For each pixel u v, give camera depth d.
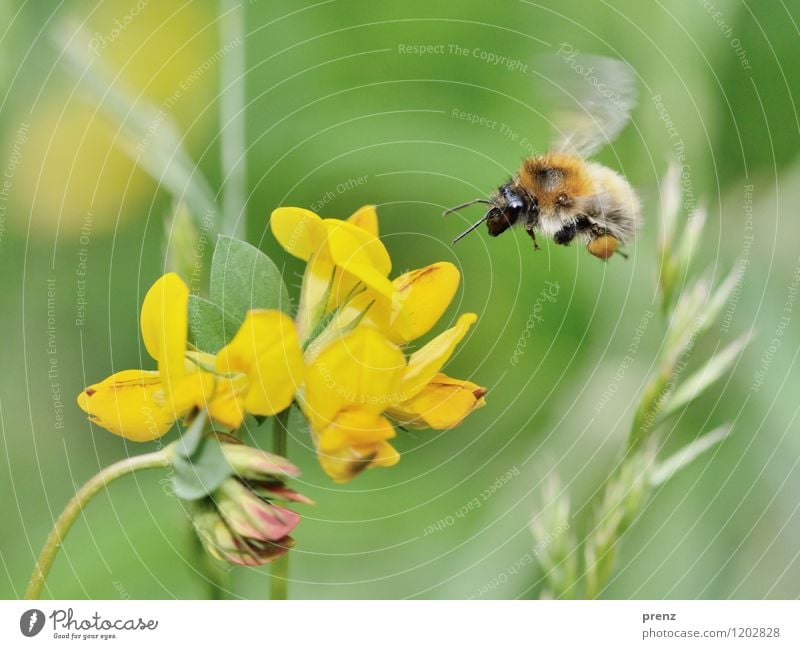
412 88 0.35
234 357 0.31
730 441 0.33
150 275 0.34
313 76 0.35
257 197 0.35
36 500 0.33
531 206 0.33
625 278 0.34
